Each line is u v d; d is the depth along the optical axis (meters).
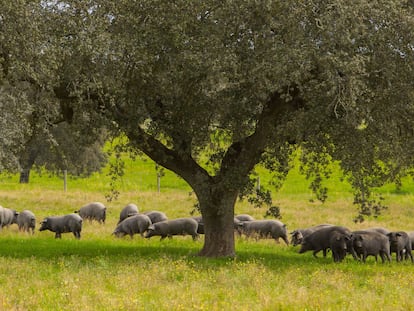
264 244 102.06
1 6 64.12
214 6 71.12
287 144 87.81
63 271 66.62
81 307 48.41
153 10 71.94
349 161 77.38
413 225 132.50
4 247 90.62
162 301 51.62
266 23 68.88
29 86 74.75
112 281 60.47
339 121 74.69
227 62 68.06
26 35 66.12
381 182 83.31
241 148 81.44
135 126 76.81
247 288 59.94
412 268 81.19
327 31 66.81
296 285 61.62
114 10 71.25
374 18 68.62
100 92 73.75
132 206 123.94
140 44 71.25
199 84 75.44
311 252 95.94
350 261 85.38
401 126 76.00
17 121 66.88
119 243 99.69
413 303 52.56
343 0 66.94
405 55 70.88
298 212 146.88
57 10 70.12
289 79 68.31
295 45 68.00
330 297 55.16
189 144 82.75
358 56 66.19
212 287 59.91
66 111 80.00
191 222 104.44
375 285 63.94
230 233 84.31
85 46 67.50
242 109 74.75
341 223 132.00
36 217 133.75
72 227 107.19
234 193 83.56
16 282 59.72
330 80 67.19
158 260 76.50
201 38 70.62
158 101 79.62
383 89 72.50
